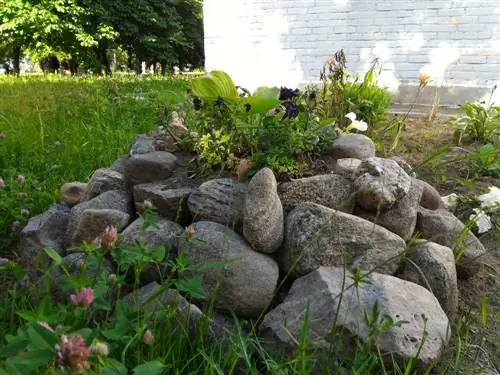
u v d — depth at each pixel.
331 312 1.62
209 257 1.82
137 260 1.51
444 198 2.70
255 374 1.46
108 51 17.84
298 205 2.00
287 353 1.59
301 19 7.10
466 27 6.24
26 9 13.55
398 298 1.70
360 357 1.48
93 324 1.65
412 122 5.09
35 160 3.53
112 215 2.09
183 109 3.18
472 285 2.21
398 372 1.49
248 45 7.47
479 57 6.23
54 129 4.35
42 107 5.36
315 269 1.86
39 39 14.49
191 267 1.63
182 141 2.56
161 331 1.60
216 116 2.35
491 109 4.39
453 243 2.20
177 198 2.14
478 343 1.83
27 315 1.20
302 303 1.68
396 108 6.19
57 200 2.89
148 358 1.43
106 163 3.58
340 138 2.59
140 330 1.35
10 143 3.84
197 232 1.89
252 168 2.18
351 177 2.17
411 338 1.57
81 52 15.19
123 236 1.99
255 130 2.32
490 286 2.21
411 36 6.53
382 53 6.71
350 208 2.08
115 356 1.46
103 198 2.32
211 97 2.38
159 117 2.71
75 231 2.12
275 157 2.21
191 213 2.12
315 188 2.10
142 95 5.85
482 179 3.28
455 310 1.95
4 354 1.13
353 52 6.88
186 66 23.58
